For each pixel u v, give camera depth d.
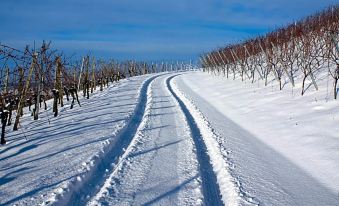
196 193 5.70
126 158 7.60
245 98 15.24
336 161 6.65
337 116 8.80
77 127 10.61
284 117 10.40
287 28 21.97
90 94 21.44
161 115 13.35
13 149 8.22
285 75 17.02
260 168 6.91
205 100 17.97
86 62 19.11
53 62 12.93
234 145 8.69
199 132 10.58
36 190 5.54
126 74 51.03
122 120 11.71
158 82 30.52
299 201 5.35
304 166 6.88
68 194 5.44
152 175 6.54
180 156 7.79
